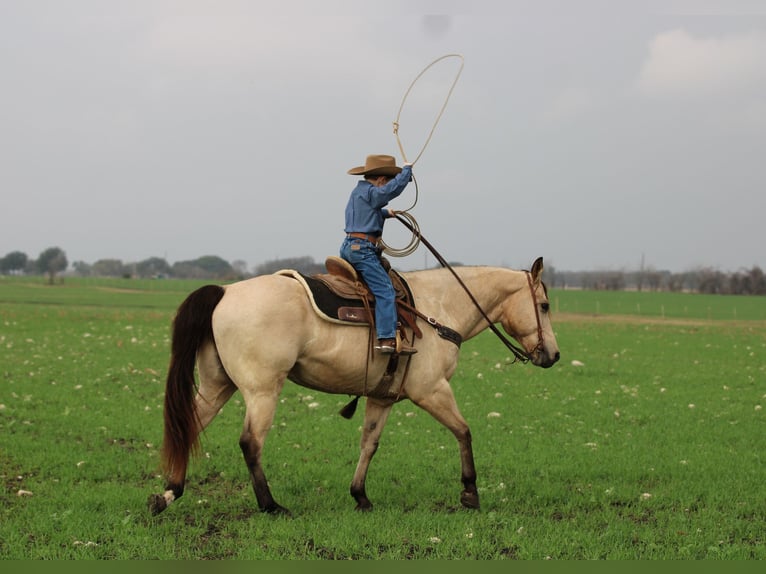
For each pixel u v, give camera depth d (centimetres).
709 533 658
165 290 7956
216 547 611
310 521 669
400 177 703
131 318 3312
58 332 2416
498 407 1296
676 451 996
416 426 1134
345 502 750
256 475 669
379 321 693
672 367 1875
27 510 681
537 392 1458
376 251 717
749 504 752
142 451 943
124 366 1652
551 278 12675
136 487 776
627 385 1573
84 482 791
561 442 1048
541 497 769
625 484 824
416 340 730
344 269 710
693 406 1312
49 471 830
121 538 614
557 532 658
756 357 2161
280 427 1117
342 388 710
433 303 765
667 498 771
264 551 596
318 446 990
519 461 929
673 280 11100
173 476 661
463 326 786
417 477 849
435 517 691
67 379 1442
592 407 1308
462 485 817
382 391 723
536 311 809
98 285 9044
